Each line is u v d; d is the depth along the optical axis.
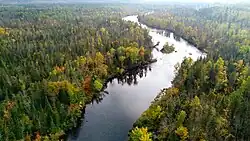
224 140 83.19
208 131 85.25
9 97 104.75
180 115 89.06
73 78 120.44
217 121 88.12
